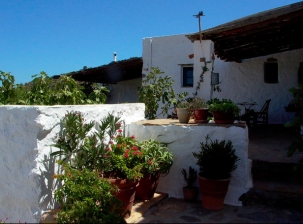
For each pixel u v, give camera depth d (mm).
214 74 6410
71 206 2938
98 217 2846
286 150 5734
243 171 3947
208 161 3730
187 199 4129
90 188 2984
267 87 9688
